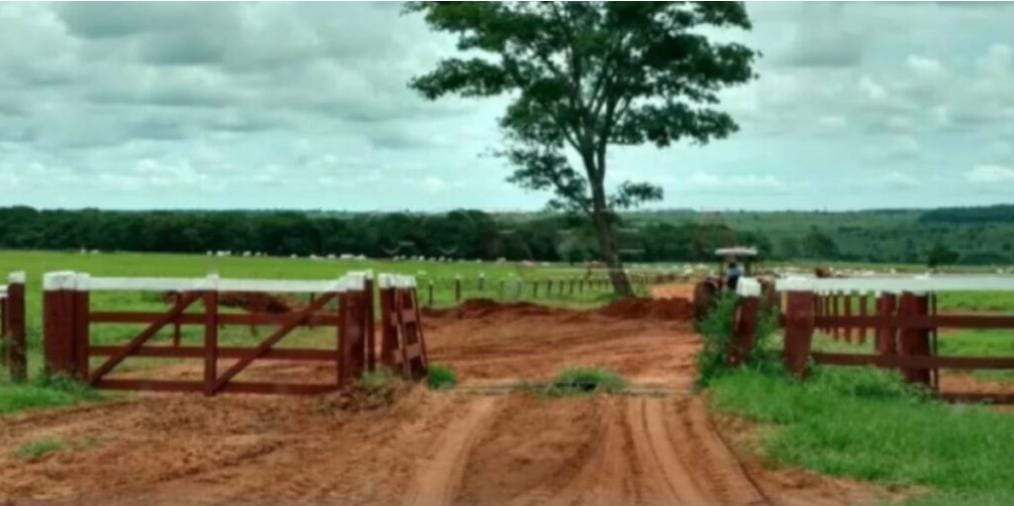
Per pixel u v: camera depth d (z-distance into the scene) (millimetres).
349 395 21156
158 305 41375
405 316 23734
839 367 21297
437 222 93438
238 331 33719
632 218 74750
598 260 79125
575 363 30688
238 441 17906
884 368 21125
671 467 16328
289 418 19906
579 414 20219
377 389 21281
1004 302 52031
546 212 65875
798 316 21406
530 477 15773
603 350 35062
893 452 16578
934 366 20969
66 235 131000
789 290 21438
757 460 16609
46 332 22391
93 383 22344
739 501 14453
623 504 14297
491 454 17094
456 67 62344
